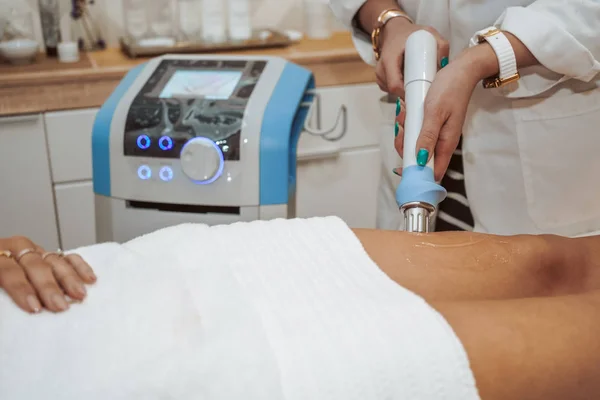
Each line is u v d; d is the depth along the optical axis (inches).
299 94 40.4
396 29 41.6
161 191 39.6
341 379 20.0
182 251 27.2
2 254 26.0
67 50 76.0
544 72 38.7
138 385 19.6
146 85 41.7
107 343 21.2
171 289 24.0
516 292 30.1
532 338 23.1
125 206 40.8
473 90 38.3
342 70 79.0
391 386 20.4
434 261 29.8
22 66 73.5
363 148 82.3
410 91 34.1
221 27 82.1
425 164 31.8
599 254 32.3
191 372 19.8
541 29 35.2
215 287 24.1
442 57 38.7
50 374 20.2
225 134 38.4
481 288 29.5
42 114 70.2
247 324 21.6
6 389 19.8
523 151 40.8
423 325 22.0
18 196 72.1
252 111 39.0
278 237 28.5
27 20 77.2
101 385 19.7
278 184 38.7
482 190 43.0
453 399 20.9
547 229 42.4
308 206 82.1
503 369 22.3
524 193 41.8
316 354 20.4
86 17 84.9
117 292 24.3
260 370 19.8
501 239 31.9
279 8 93.0
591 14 35.4
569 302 24.8
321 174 81.0
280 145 38.2
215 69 42.7
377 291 24.7
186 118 39.1
